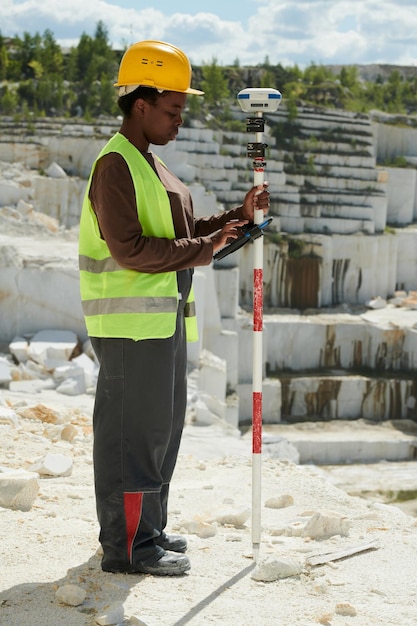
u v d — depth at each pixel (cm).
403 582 479
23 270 1852
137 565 470
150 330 454
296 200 3844
